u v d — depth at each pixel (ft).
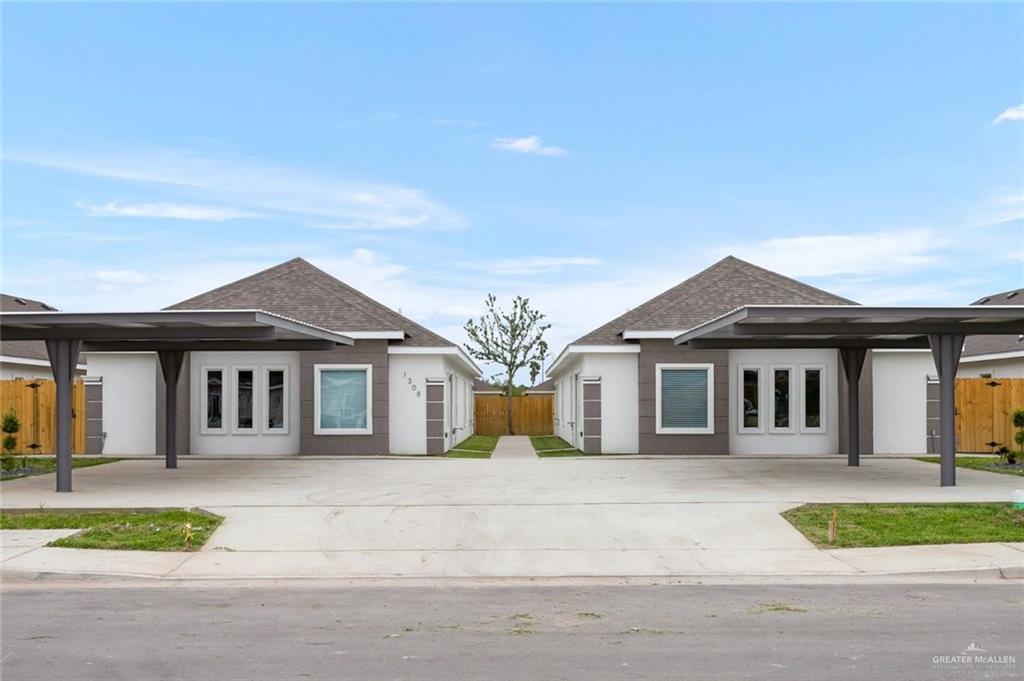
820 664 22.86
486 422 145.07
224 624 27.61
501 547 40.57
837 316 52.60
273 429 85.76
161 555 38.99
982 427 88.69
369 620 28.17
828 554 39.14
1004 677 21.79
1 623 27.76
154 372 87.71
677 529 43.68
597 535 42.60
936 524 43.83
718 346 73.82
